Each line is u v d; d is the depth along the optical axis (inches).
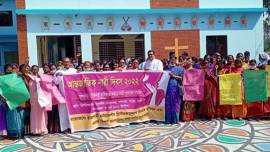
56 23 659.4
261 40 742.5
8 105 320.5
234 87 378.9
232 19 725.9
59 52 679.1
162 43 699.4
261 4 735.1
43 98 330.6
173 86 372.8
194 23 709.3
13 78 327.3
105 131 352.2
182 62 415.8
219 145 301.7
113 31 681.6
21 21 648.4
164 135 331.9
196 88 378.6
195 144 305.6
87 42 674.2
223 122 372.2
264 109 388.8
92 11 664.4
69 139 327.6
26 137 335.9
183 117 380.2
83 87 353.7
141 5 691.4
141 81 379.6
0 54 949.8
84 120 353.4
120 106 370.0
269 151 284.5
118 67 413.1
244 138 318.3
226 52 730.8
